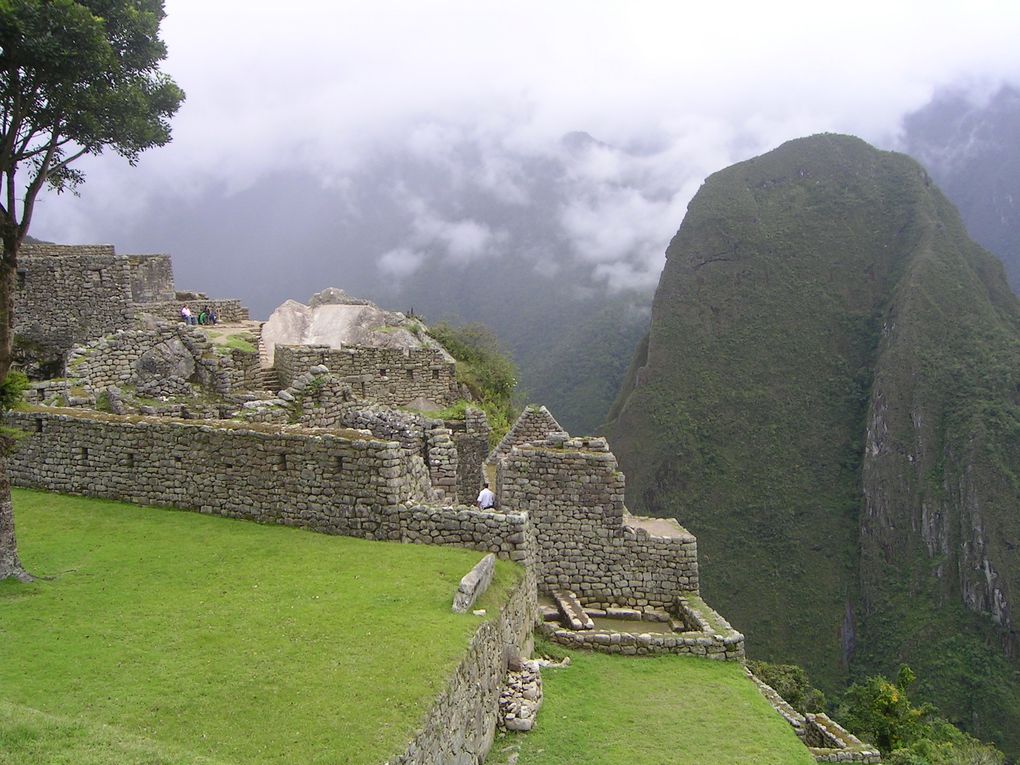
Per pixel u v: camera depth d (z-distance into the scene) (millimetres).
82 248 30172
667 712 11930
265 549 12953
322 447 14000
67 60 11844
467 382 35531
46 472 16453
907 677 28719
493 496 17750
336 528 13938
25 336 25125
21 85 12109
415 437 16766
